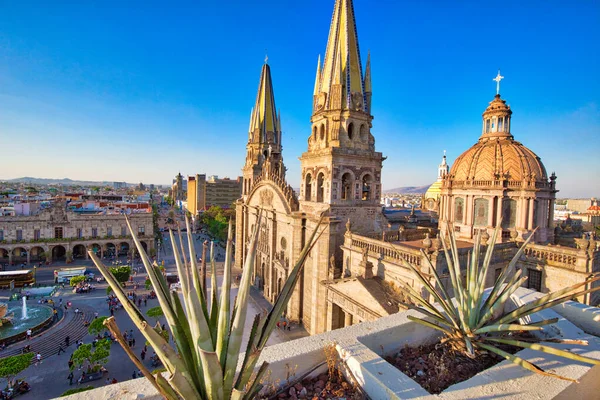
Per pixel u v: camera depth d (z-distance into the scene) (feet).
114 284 22.97
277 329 169.68
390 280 113.19
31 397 122.42
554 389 27.78
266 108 280.10
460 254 102.37
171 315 24.86
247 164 284.20
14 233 317.83
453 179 166.50
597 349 34.68
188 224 26.81
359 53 167.43
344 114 162.50
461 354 37.17
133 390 25.29
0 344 157.38
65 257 347.15
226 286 23.47
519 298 45.75
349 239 137.69
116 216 350.43
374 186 171.73
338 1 165.68
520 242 120.88
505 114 165.99
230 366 22.67
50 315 190.60
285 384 30.35
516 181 145.89
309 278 167.02
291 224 182.70
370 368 29.45
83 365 144.25
